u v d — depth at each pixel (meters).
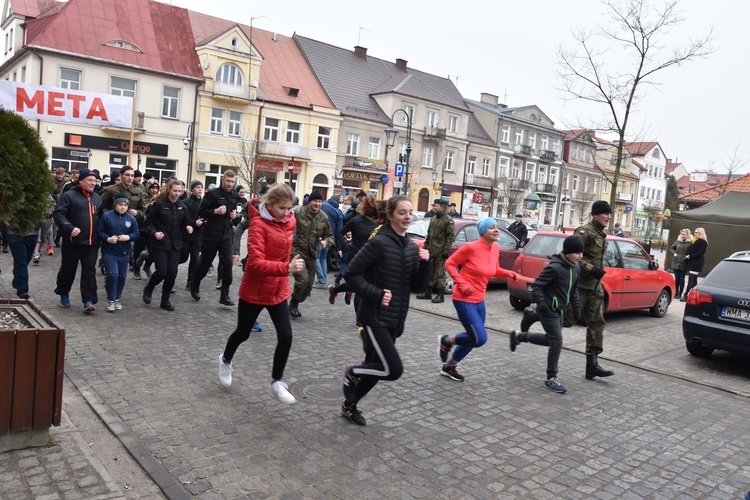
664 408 5.91
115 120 13.79
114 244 7.81
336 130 39.75
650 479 4.22
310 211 8.52
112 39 31.05
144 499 3.42
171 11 35.34
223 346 6.73
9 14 32.34
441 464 4.18
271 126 37.03
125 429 4.32
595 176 66.75
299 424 4.68
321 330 8.00
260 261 4.61
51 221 11.40
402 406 5.30
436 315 10.01
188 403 4.93
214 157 34.62
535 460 4.38
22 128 4.30
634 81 19.55
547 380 6.20
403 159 27.06
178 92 33.00
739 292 7.54
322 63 42.91
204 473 3.76
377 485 3.80
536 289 6.14
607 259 10.45
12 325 3.99
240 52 34.66
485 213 52.50
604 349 8.52
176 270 8.32
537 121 58.94
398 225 4.56
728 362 8.20
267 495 3.56
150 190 11.95
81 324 7.14
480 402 5.58
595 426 5.20
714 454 4.78
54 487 3.40
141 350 6.30
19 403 3.76
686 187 97.19
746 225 17.83
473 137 52.09
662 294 11.67
